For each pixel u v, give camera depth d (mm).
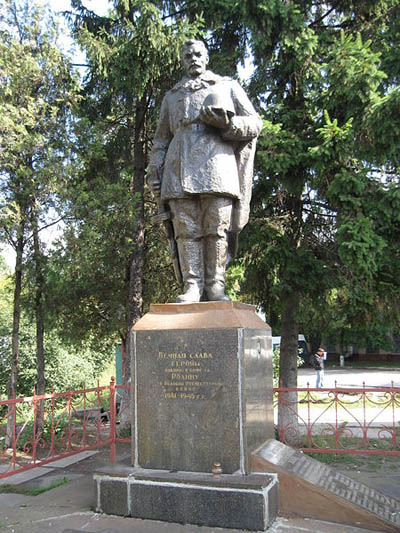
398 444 7793
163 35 8047
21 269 8398
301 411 11695
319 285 8086
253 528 3260
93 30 9656
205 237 4258
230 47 8914
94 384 15680
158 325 3875
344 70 7035
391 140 7023
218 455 3576
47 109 8695
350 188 7102
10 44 8375
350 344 31094
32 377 13133
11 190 8125
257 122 4176
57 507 4027
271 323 10211
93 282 9688
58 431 9258
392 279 7758
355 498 3598
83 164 8820
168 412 3748
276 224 8820
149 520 3494
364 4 8453
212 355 3658
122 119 10562
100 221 8367
